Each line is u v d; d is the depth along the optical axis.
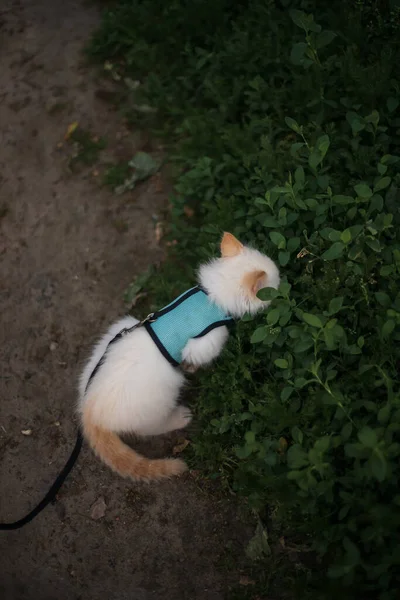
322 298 0.99
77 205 1.41
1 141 1.54
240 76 1.37
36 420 1.17
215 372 1.06
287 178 1.16
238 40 1.42
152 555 1.01
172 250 1.29
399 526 0.84
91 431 0.97
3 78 1.65
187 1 1.53
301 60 1.20
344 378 0.96
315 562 0.94
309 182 1.11
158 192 1.39
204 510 1.03
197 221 1.30
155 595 0.97
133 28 1.58
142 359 0.95
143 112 1.49
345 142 1.17
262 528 0.97
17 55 1.69
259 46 1.36
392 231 1.04
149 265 1.29
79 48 1.66
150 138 1.47
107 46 1.62
